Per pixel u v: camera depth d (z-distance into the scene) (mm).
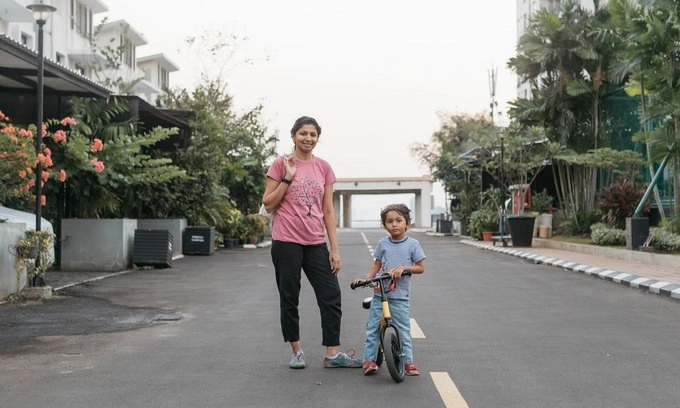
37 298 12359
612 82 28438
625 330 9141
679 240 19297
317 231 6891
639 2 20438
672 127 20516
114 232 18156
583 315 10445
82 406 5609
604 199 25281
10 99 16625
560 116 30234
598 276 16219
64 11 40062
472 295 12844
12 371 6852
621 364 7125
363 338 8516
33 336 8789
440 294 12984
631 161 25844
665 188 26562
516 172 33281
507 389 6109
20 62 13812
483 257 23375
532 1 58062
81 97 17688
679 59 20203
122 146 18125
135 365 7105
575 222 29484
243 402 5707
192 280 15852
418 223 73875
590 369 6902
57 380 6473
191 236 24906
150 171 18891
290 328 6902
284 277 6855
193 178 25250
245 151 38562
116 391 6070
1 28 32938
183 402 5711
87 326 9547
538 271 17906
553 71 30719
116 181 18359
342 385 6250
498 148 31609
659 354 7629
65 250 18078
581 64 29922
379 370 6848
